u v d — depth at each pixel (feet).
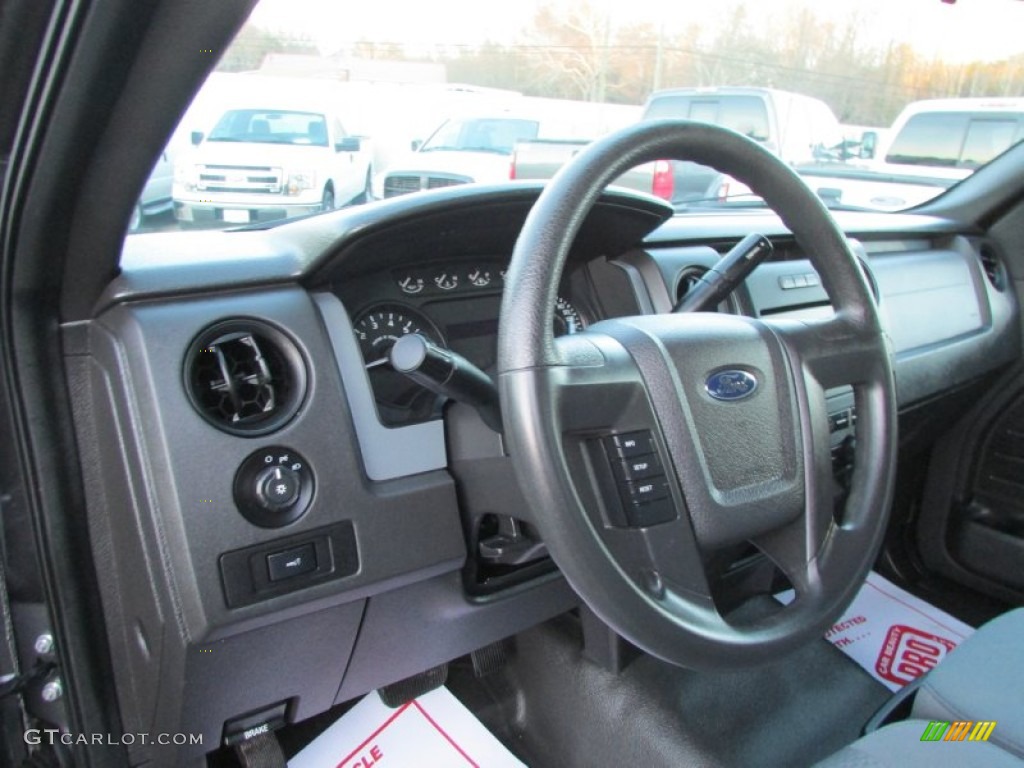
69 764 3.54
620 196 3.84
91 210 2.62
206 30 2.02
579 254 4.47
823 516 3.07
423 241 3.66
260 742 3.88
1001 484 6.17
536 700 4.60
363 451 3.36
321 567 3.17
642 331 2.86
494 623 3.92
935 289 6.22
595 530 2.50
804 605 2.98
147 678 3.33
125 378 3.01
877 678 4.71
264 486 3.04
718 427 2.88
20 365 3.01
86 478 3.28
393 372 3.62
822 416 3.11
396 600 3.51
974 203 6.89
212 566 2.97
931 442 6.41
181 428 2.96
